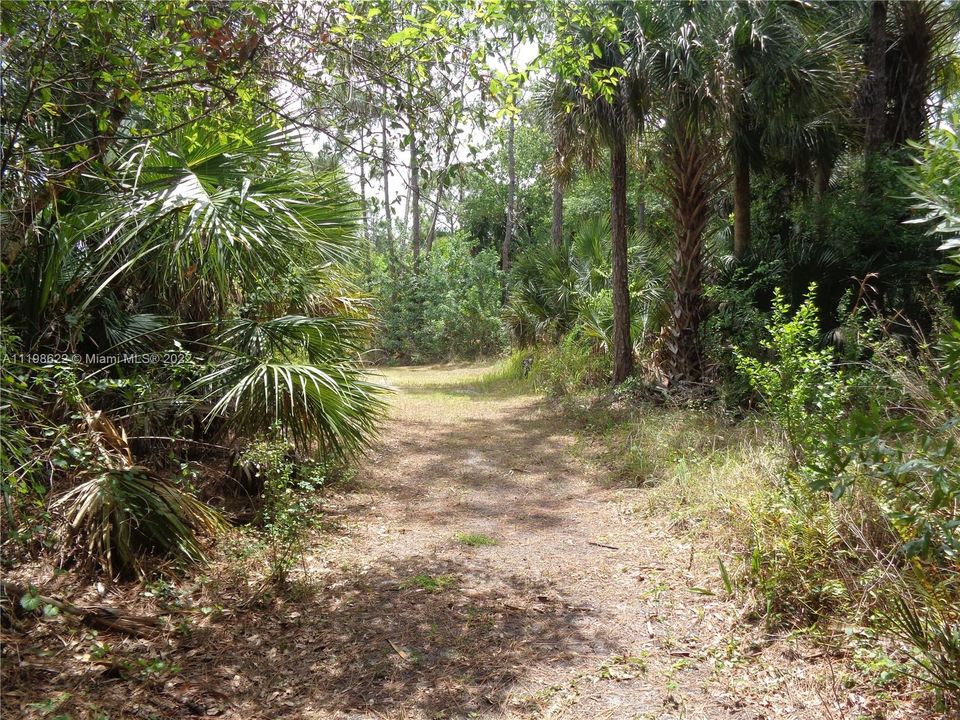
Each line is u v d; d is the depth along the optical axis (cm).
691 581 426
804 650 332
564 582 441
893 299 873
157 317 532
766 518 425
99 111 464
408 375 1856
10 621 330
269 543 477
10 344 382
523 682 319
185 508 434
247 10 421
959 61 1328
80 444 394
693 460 644
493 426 1007
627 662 336
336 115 496
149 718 277
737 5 876
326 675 323
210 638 350
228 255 473
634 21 896
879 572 336
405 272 2348
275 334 535
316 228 545
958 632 283
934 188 337
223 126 465
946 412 351
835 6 1238
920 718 270
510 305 1733
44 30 400
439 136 485
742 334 912
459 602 408
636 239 1330
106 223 437
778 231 1173
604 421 930
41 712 270
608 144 1001
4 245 429
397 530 546
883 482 377
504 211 3509
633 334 1183
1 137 405
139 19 421
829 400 471
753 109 981
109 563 384
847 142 1210
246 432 492
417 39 439
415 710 296
